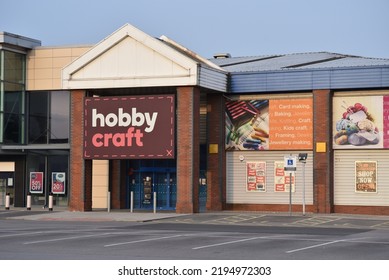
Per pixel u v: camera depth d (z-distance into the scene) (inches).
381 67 1525.6
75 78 1642.5
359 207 1563.7
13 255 789.9
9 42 1829.5
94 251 831.7
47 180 1895.9
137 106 1593.3
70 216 1515.7
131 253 811.4
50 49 1883.6
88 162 1653.5
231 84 1653.5
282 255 792.3
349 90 1567.4
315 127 1577.3
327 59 1870.1
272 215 1501.0
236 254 802.8
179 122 1558.8
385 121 1542.8
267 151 1646.2
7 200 1770.4
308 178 1608.0
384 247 883.4
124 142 1601.9
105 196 1809.8
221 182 1659.7
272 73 1614.2
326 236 1044.5
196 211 1562.5
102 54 1620.3
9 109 1859.0
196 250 841.5
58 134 1882.4
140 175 1803.6
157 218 1434.5
